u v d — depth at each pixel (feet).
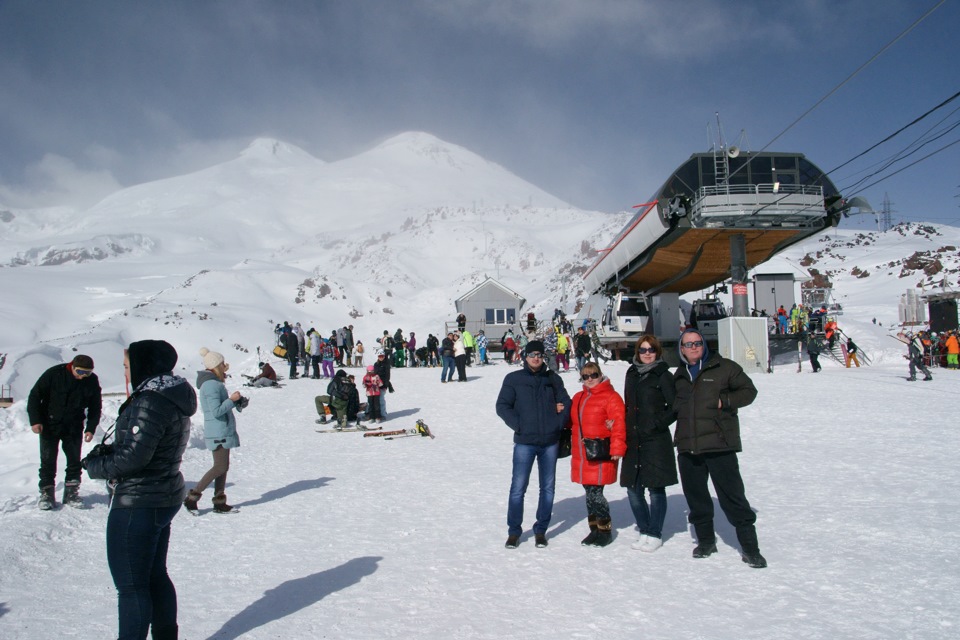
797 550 21.39
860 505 26.53
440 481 34.40
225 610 17.66
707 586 18.53
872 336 107.86
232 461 40.78
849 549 21.25
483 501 29.81
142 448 13.79
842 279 211.61
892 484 29.73
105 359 220.84
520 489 22.89
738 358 86.63
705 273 111.75
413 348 122.31
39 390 27.86
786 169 87.45
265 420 58.03
